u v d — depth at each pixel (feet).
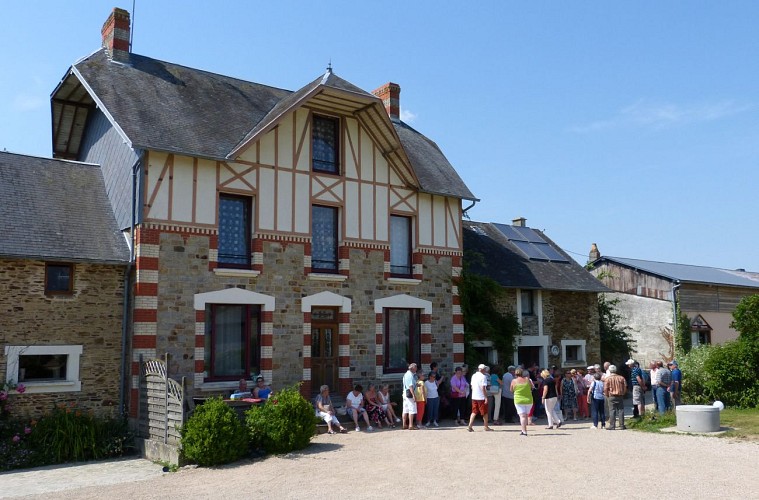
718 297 90.79
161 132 48.11
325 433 47.37
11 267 42.50
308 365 52.70
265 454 39.50
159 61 57.88
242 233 51.75
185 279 47.39
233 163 50.88
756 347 58.80
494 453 39.06
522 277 71.15
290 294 52.49
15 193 47.03
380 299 57.62
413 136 70.59
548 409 50.47
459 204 64.64
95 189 52.01
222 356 49.42
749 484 30.78
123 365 45.70
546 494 29.17
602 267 93.91
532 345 70.18
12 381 41.60
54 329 43.57
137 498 30.32
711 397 60.13
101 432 42.93
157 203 46.75
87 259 44.50
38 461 39.91
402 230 61.31
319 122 57.31
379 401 51.70
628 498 28.37
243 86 61.46
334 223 57.00
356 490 30.50
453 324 62.13
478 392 48.52
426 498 28.84
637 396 54.29
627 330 89.04
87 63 52.44
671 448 40.57
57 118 58.23
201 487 32.22
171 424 40.47
